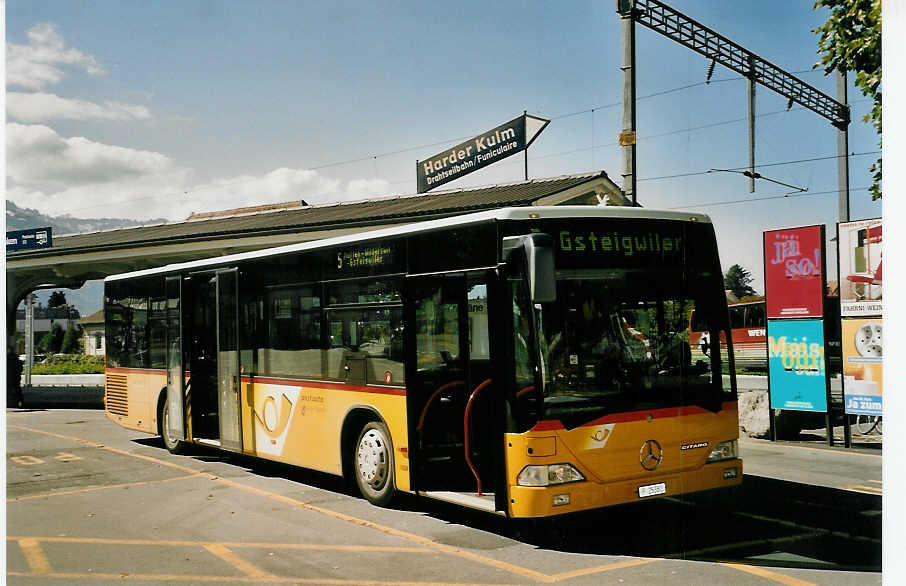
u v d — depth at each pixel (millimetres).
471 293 7832
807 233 12922
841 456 11844
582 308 7188
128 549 7555
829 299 20750
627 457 7117
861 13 10547
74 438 16922
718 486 7566
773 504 8766
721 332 7801
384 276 8875
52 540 7973
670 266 7660
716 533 7641
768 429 13781
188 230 25922
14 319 27984
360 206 23469
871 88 10680
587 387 7074
